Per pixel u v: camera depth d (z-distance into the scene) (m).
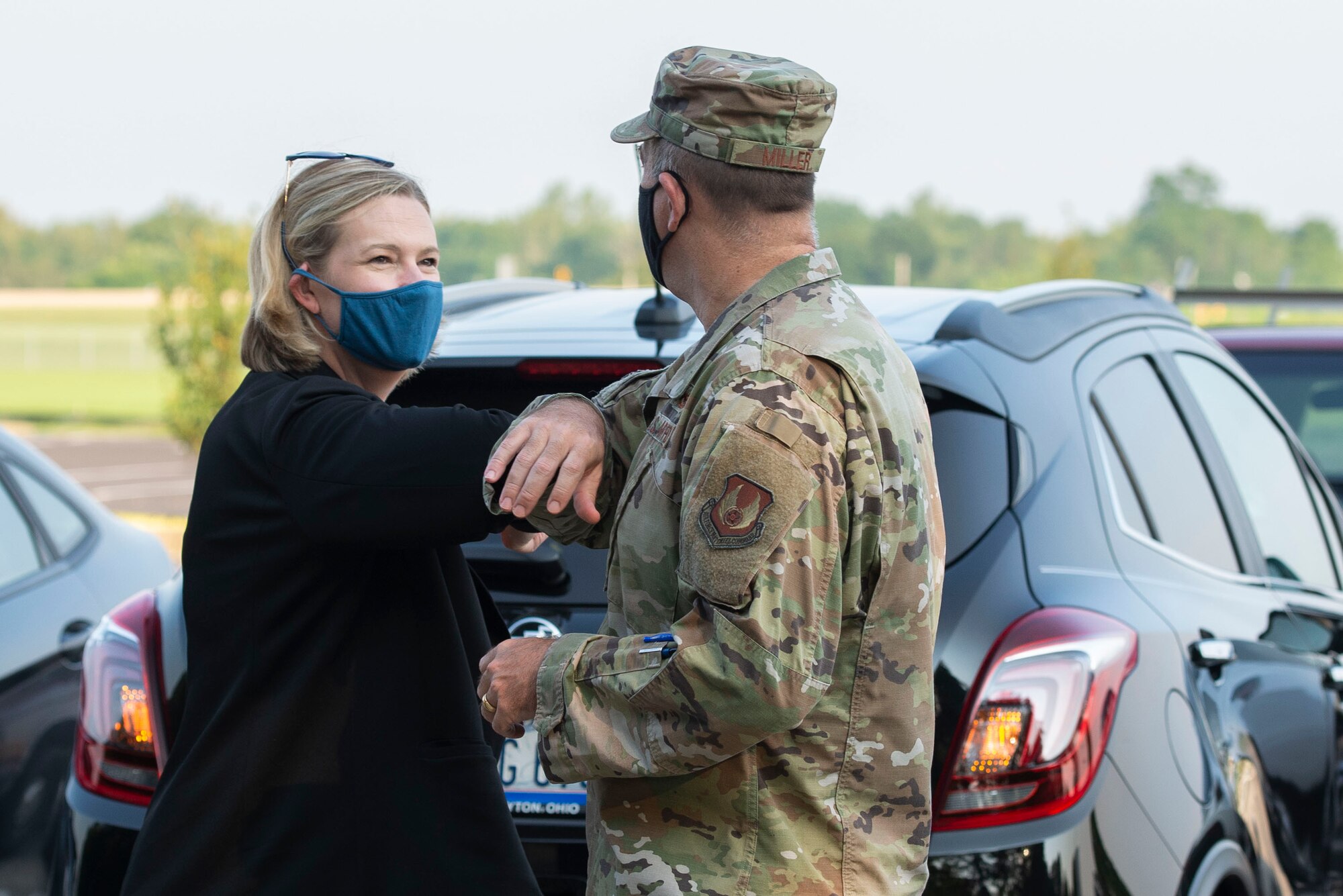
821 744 2.83
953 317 4.39
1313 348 9.75
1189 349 5.57
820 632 2.67
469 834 3.02
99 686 4.21
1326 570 6.27
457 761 3.05
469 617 3.31
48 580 6.89
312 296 3.16
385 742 3.00
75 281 151.12
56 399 58.28
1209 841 4.20
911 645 2.87
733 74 2.85
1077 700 3.73
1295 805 5.02
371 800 2.99
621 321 4.55
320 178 3.13
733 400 2.70
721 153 2.87
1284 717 4.95
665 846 2.86
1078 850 3.64
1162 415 5.06
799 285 2.87
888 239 166.38
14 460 7.15
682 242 3.00
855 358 2.78
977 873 3.57
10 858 6.41
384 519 2.86
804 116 2.87
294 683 2.96
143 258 151.88
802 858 2.82
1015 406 4.18
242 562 2.99
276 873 2.94
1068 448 4.29
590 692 2.79
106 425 47.47
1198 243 173.25
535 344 4.30
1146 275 169.12
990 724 3.65
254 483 2.98
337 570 2.98
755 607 2.59
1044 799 3.65
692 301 3.06
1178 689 4.19
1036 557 3.97
